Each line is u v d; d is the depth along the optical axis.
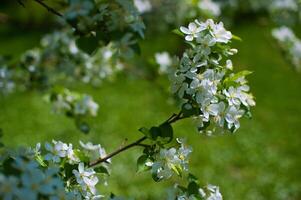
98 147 3.08
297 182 9.45
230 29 16.97
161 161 2.70
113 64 5.29
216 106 2.60
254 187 9.12
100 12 2.65
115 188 8.59
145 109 12.56
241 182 9.28
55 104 4.57
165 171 2.70
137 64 5.59
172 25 6.99
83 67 5.20
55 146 2.76
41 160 2.62
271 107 12.84
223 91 2.62
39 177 2.00
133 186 8.71
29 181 1.97
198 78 2.59
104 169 2.95
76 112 4.56
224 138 11.04
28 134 10.95
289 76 14.72
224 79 2.70
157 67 5.27
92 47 2.68
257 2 9.62
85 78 5.28
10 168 2.02
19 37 17.59
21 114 11.93
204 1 5.07
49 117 11.80
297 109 12.81
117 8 2.68
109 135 11.02
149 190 8.60
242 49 16.16
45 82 5.08
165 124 2.72
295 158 10.44
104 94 13.24
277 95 13.56
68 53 5.05
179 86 2.63
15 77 5.04
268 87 13.98
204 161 9.98
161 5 6.71
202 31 2.67
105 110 12.37
